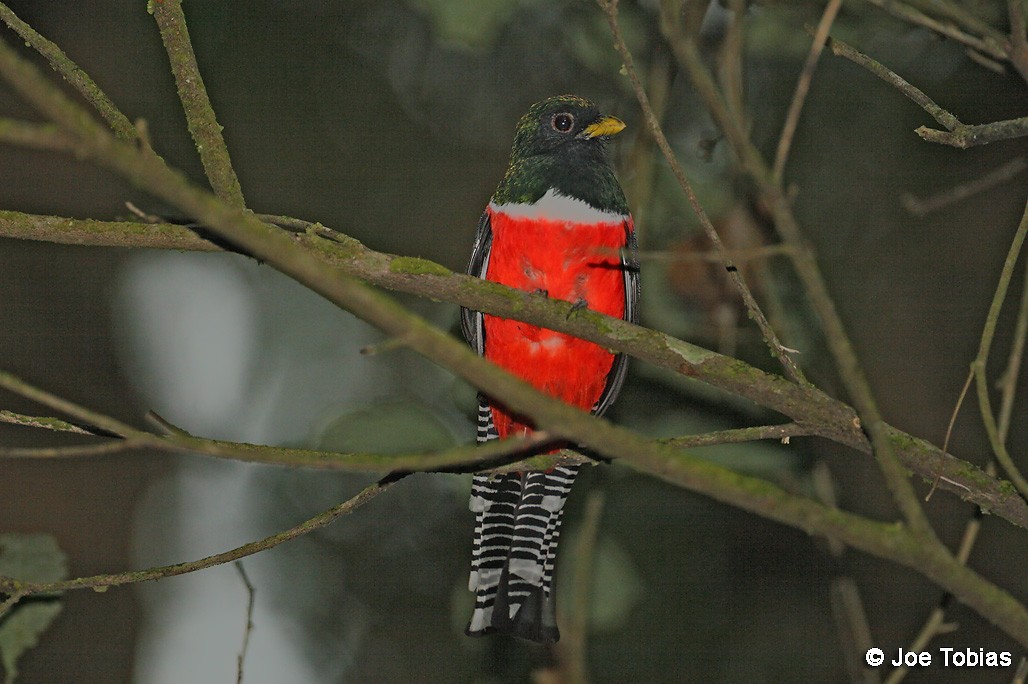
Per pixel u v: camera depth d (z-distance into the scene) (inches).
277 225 276.1
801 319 370.0
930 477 262.4
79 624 420.2
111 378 447.2
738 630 478.6
